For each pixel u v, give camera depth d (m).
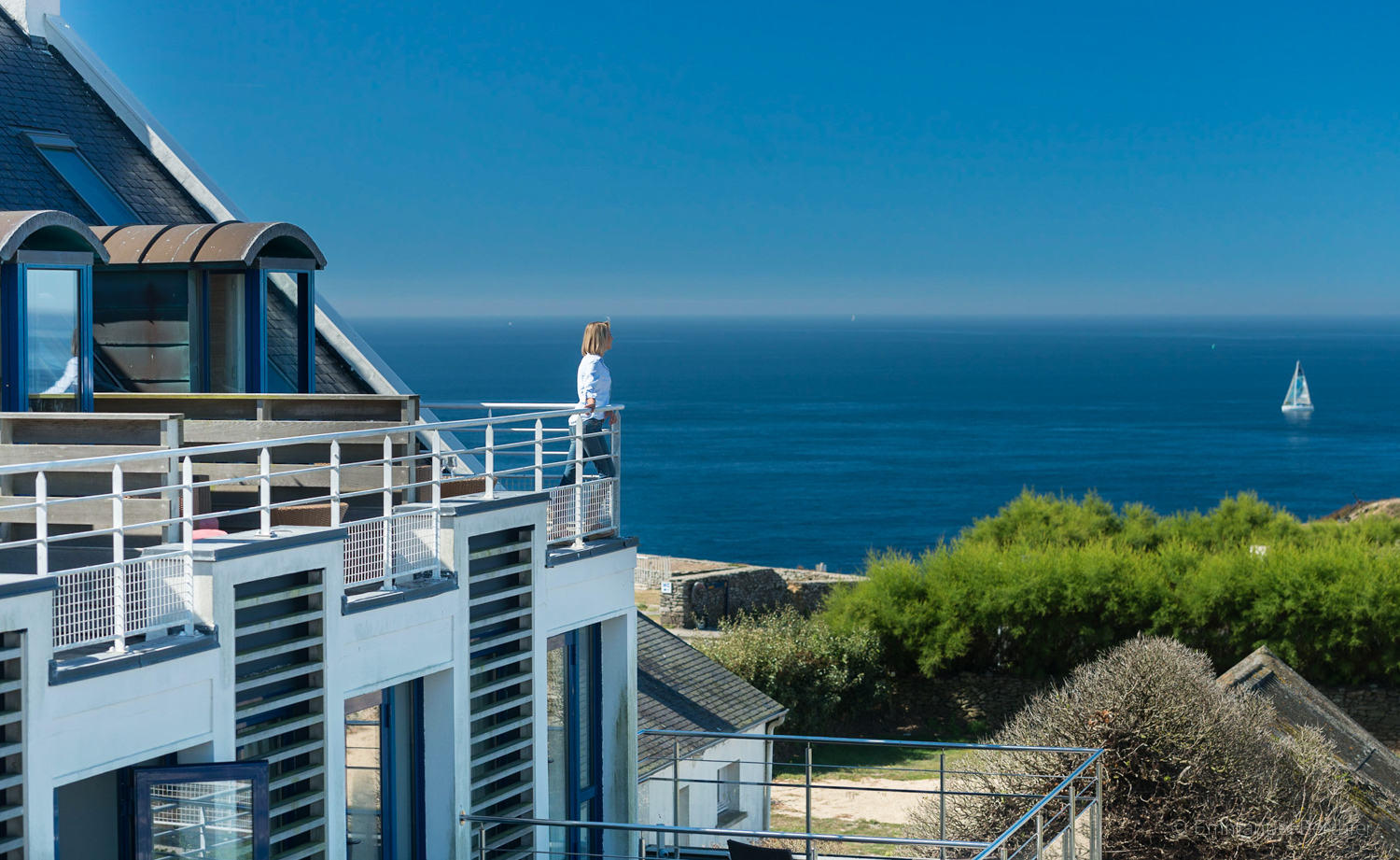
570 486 12.18
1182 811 17.91
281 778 8.81
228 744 8.37
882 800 29.02
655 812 20.95
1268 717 19.88
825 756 34.78
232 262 14.36
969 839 18.03
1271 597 36.38
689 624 43.09
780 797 29.19
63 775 7.36
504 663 11.06
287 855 8.85
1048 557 38.94
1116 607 37.44
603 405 12.64
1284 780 18.80
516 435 60.09
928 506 139.12
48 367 11.98
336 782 9.25
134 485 9.84
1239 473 162.00
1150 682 18.19
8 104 20.70
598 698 12.82
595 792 12.80
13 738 7.14
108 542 9.79
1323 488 150.00
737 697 24.81
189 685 8.11
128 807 8.23
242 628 8.52
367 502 11.58
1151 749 17.88
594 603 12.32
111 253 14.62
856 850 21.70
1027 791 18.09
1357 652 36.38
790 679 36.12
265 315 14.87
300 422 11.73
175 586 8.18
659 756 20.77
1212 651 37.59
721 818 23.20
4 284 11.57
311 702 9.13
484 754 10.83
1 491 10.04
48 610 7.25
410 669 9.96
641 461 174.00
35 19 22.58
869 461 174.25
